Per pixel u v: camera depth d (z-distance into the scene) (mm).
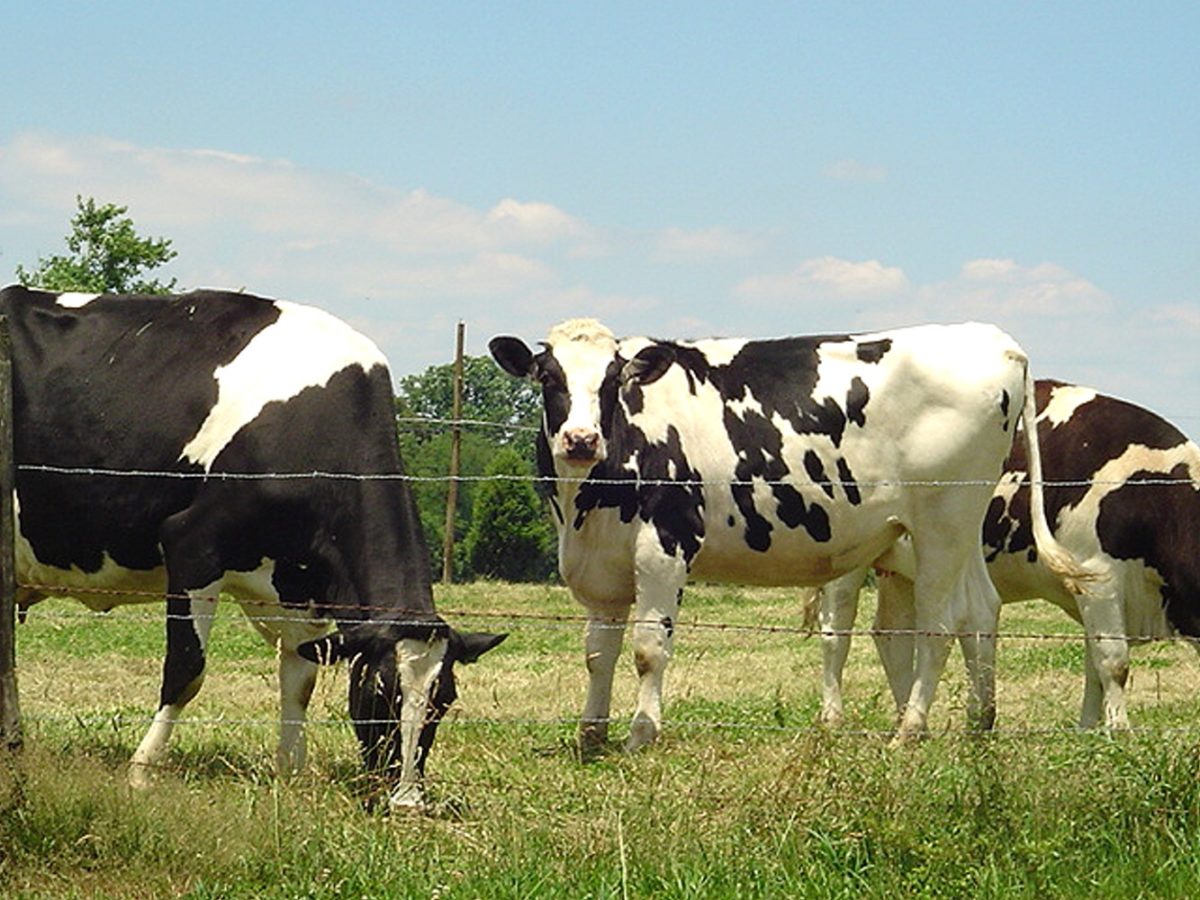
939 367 12359
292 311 10320
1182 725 12156
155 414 10031
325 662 9008
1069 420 13070
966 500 12383
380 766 8734
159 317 10398
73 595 10602
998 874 7172
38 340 10469
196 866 7312
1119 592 12711
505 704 14133
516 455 59406
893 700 13766
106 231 56031
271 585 9977
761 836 7594
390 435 9953
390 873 7270
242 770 9594
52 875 7184
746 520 12383
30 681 15297
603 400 11734
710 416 12336
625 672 17031
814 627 13688
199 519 9812
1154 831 7648
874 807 7656
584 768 10023
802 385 12438
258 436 9797
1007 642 20922
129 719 11734
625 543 12078
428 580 9695
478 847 7555
